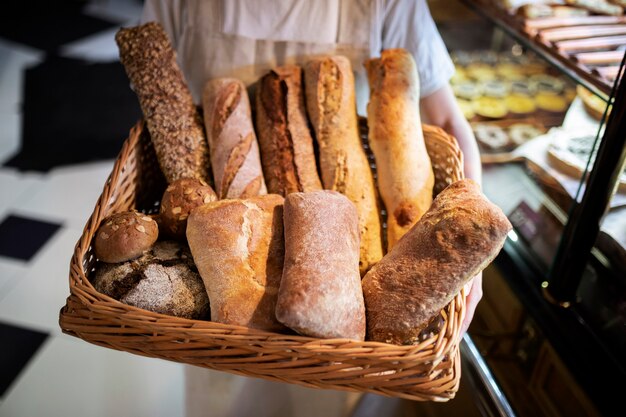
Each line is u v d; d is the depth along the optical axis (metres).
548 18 1.51
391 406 1.39
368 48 1.47
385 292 1.02
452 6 1.99
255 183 1.28
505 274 1.43
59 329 2.06
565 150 1.46
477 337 1.46
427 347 0.93
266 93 1.43
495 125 1.75
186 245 1.20
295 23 1.43
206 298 1.09
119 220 1.13
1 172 2.83
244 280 1.04
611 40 1.38
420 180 1.27
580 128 1.46
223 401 1.46
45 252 2.39
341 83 1.40
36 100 3.39
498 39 1.99
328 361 0.92
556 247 1.37
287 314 0.92
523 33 1.49
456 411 1.31
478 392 1.28
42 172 2.85
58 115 3.27
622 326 1.17
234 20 1.41
